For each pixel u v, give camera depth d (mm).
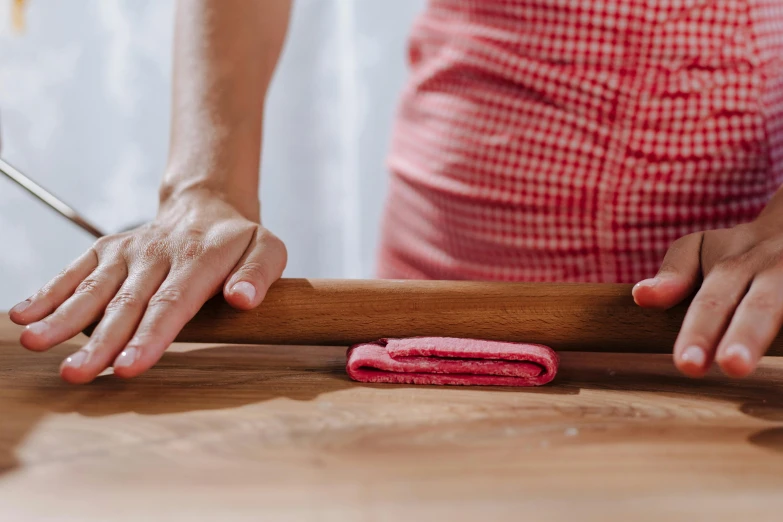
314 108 1388
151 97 1371
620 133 677
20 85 1359
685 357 429
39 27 1341
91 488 337
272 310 556
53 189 1400
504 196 721
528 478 346
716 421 434
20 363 562
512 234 729
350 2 1354
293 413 445
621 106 673
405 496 326
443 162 768
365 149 1411
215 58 674
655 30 656
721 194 680
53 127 1378
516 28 702
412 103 832
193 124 660
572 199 696
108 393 486
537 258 726
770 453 380
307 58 1372
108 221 1412
